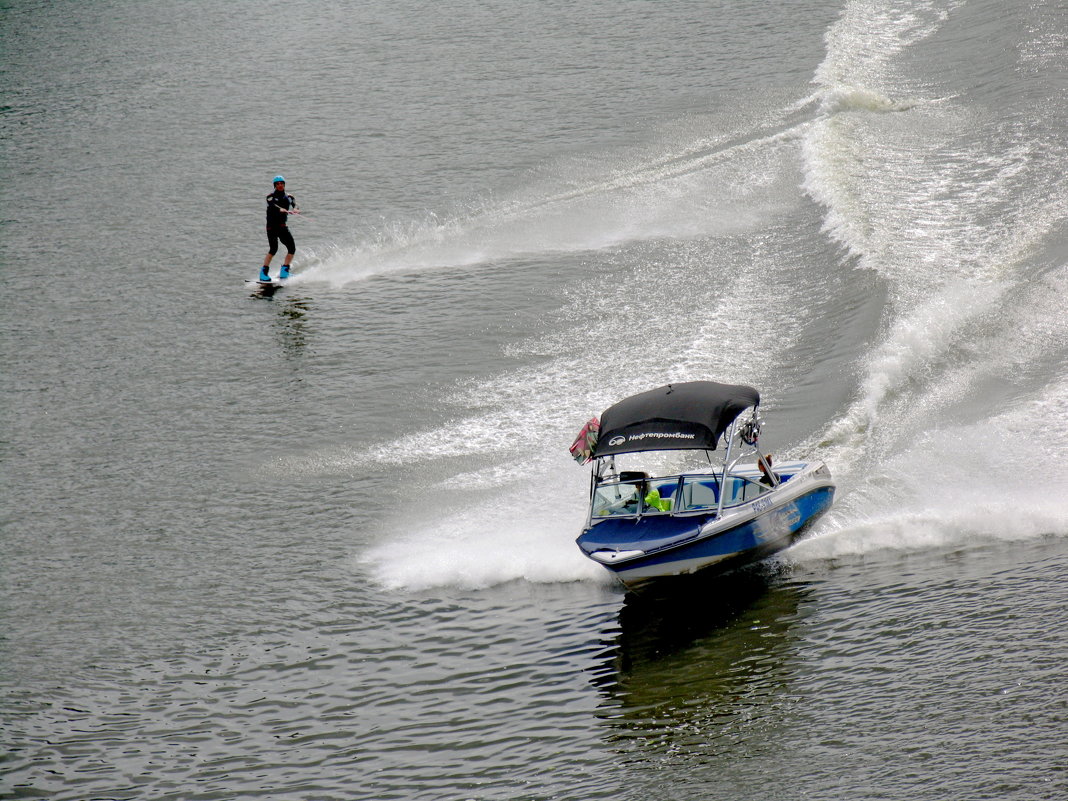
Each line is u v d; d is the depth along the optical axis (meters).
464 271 100.00
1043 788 38.88
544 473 67.75
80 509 69.19
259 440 76.00
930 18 155.12
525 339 86.50
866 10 162.62
